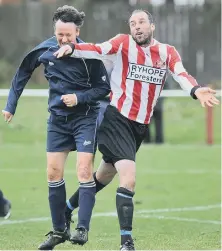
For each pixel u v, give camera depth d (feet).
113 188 109.40
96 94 67.31
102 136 66.39
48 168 68.54
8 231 80.69
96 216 90.27
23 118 164.45
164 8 217.36
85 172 67.36
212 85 192.54
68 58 67.10
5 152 143.43
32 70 69.82
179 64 65.62
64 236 69.67
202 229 82.79
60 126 68.03
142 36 65.57
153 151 146.20
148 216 90.48
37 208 94.84
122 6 221.87
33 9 231.91
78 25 67.46
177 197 103.96
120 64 66.13
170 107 174.09
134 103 66.13
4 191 106.63
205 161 136.05
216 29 215.72
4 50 232.12
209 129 156.15
